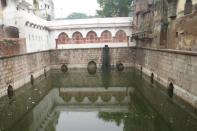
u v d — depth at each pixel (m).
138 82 24.48
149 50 24.11
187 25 14.98
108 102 18.55
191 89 13.45
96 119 14.42
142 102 17.89
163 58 19.12
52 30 33.94
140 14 29.05
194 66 13.03
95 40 33.66
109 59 32.75
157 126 12.62
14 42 19.91
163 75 19.12
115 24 33.00
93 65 33.03
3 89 16.88
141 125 12.94
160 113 14.47
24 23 22.91
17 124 13.52
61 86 23.97
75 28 33.47
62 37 34.09
